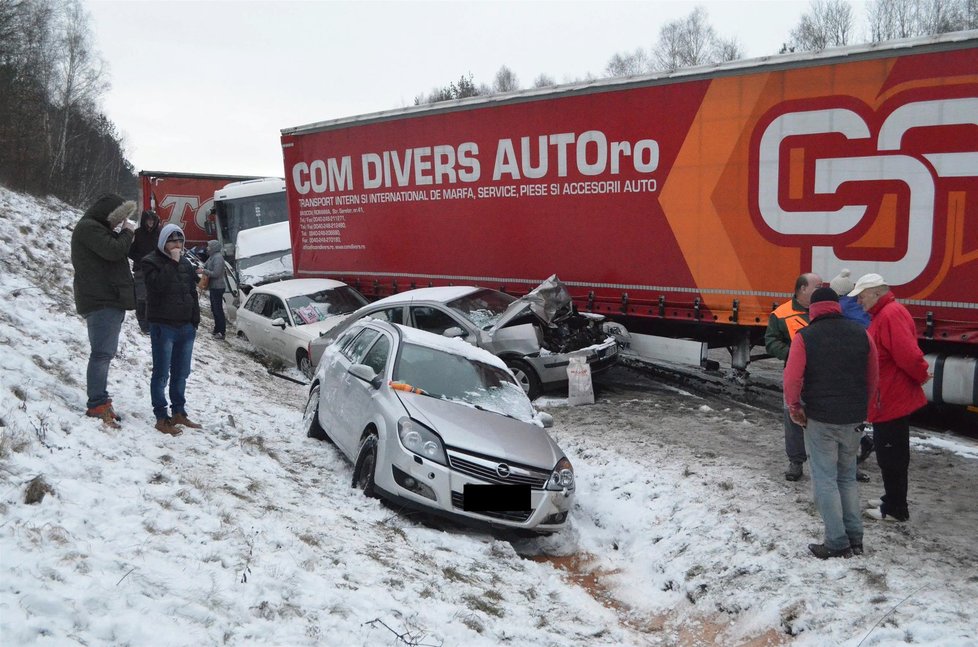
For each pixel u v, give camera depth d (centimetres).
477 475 639
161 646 347
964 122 845
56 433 592
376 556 537
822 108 935
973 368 863
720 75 1006
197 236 2325
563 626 514
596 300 1165
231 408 923
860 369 538
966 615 456
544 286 1102
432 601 484
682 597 569
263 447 782
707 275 1054
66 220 1881
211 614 383
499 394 761
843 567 534
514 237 1240
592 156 1134
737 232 1020
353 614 432
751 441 876
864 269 927
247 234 1853
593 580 625
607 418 1009
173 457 647
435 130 1310
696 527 651
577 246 1172
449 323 1129
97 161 4553
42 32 4153
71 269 1366
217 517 521
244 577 432
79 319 1052
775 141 975
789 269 984
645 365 1266
